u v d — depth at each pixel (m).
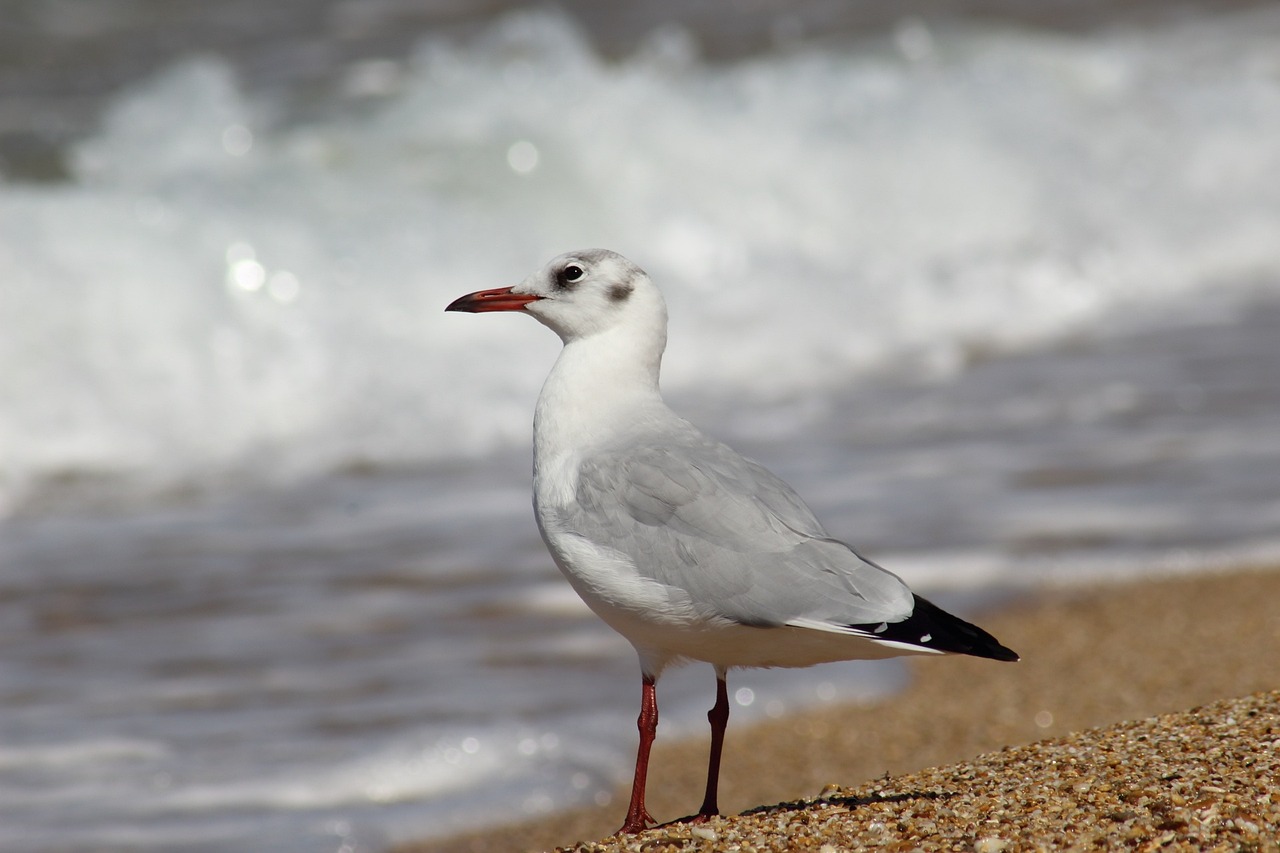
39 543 12.28
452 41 23.30
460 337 16.77
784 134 20.55
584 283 7.38
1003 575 11.20
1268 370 16.05
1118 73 23.53
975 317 18.56
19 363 15.14
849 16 25.78
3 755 8.55
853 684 9.84
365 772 8.42
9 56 22.88
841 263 19.20
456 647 10.20
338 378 15.95
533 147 19.20
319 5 25.84
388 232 17.44
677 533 6.56
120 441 15.00
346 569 11.61
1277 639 9.92
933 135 21.17
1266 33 25.86
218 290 16.19
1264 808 5.74
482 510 13.06
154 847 7.56
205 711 9.16
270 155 18.80
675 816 7.95
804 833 6.09
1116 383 15.84
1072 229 20.95
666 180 19.53
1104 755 6.81
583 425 7.24
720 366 17.11
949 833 5.87
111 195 16.78
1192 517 12.18
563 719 9.14
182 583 11.31
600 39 24.16
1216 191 21.80
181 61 22.84
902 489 12.91
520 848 7.65
